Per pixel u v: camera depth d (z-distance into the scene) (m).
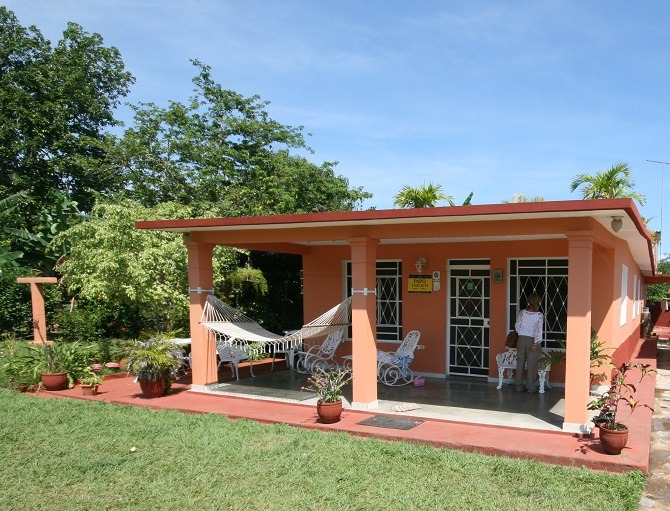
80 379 9.65
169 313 11.45
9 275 16.53
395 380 9.56
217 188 17.53
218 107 19.52
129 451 6.23
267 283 14.88
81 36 23.83
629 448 5.86
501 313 9.84
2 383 9.95
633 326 14.23
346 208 19.41
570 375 6.47
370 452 6.02
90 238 11.52
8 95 21.17
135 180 18.89
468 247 10.12
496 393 8.80
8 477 5.50
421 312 10.57
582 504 4.64
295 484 5.21
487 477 5.29
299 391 9.11
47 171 22.47
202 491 5.09
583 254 6.36
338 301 11.53
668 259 44.00
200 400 8.73
